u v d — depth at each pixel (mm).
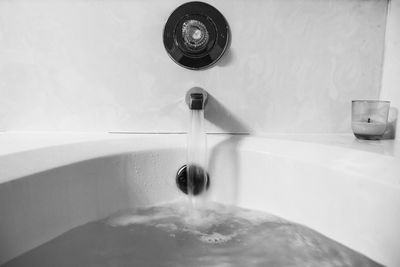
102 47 774
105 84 788
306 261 479
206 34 768
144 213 645
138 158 661
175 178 700
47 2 752
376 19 794
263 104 810
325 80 809
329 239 532
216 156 696
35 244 470
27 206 458
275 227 588
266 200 651
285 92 808
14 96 779
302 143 688
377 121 729
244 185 679
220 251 513
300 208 594
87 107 794
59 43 768
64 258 474
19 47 763
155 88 793
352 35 797
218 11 769
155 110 801
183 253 507
